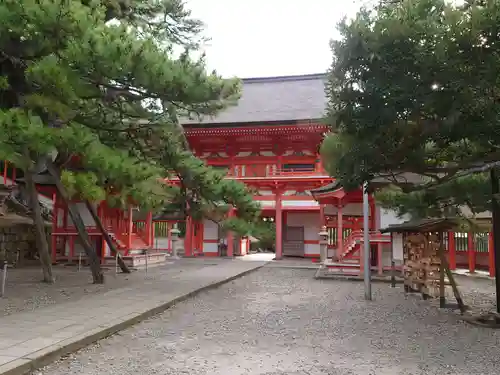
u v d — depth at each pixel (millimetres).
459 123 7527
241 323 9023
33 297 11312
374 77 7688
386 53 7422
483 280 17922
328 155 9906
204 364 6191
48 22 8875
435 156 9781
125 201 15500
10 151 8398
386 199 14031
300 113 33344
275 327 8695
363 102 7914
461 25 6926
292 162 30781
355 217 26078
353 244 19781
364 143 8250
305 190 29219
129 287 13492
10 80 12492
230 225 15703
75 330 7398
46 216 24078
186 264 24422
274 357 6598
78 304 10156
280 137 30516
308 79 38719
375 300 12414
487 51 6898
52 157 14414
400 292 14172
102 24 9953
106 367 5988
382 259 20250
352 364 6312
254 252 41438
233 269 20906
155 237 35656
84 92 9727
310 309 10836
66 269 19859
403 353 6938
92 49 9148
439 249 10930
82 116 12664
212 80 10844
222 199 15438
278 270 22125
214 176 15094
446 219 10844
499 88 7289
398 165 8672
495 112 7277
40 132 8633
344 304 11680
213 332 8180
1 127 8203
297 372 5898
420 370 6070
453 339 7891
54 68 8945
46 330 7391
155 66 9859
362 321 9430
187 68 10500
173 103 11422
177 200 16375
